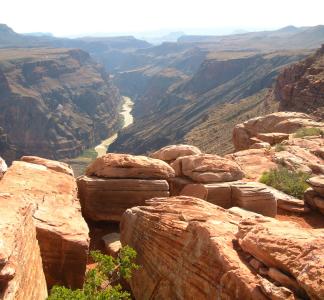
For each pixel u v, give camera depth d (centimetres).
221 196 1436
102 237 1403
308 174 1842
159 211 1159
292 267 700
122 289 1162
